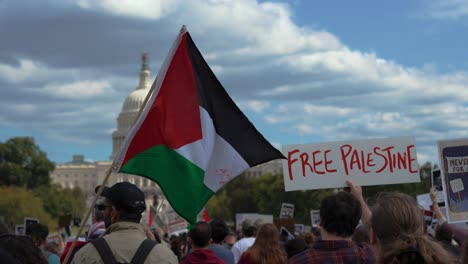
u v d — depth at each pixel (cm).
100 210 1072
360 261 762
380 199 625
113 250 748
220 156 1016
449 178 1178
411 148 1182
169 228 4953
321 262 760
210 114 1008
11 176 18975
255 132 1023
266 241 1120
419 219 601
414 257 581
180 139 965
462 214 1166
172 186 946
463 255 570
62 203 19888
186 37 1007
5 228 871
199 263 1046
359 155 1184
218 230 1355
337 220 770
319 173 1181
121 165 922
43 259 848
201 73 1011
